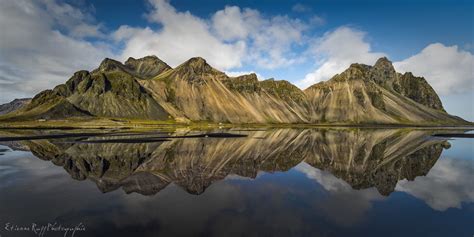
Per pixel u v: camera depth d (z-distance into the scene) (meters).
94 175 38.84
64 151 61.00
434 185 35.75
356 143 93.50
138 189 31.64
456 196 30.45
